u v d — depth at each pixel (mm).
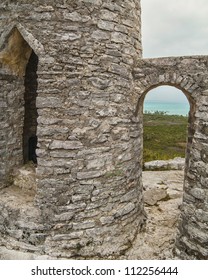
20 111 4590
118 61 3920
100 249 4016
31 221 3961
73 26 3625
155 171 7984
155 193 6148
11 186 4617
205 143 3730
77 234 3941
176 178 7273
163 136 18016
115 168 4086
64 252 3926
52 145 3773
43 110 3738
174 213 5277
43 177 3848
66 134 3768
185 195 4012
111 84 3893
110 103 3920
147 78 4090
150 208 5523
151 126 23219
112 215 4094
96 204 3979
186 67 3834
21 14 3674
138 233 4566
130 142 4301
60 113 3732
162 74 3982
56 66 3662
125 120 4148
